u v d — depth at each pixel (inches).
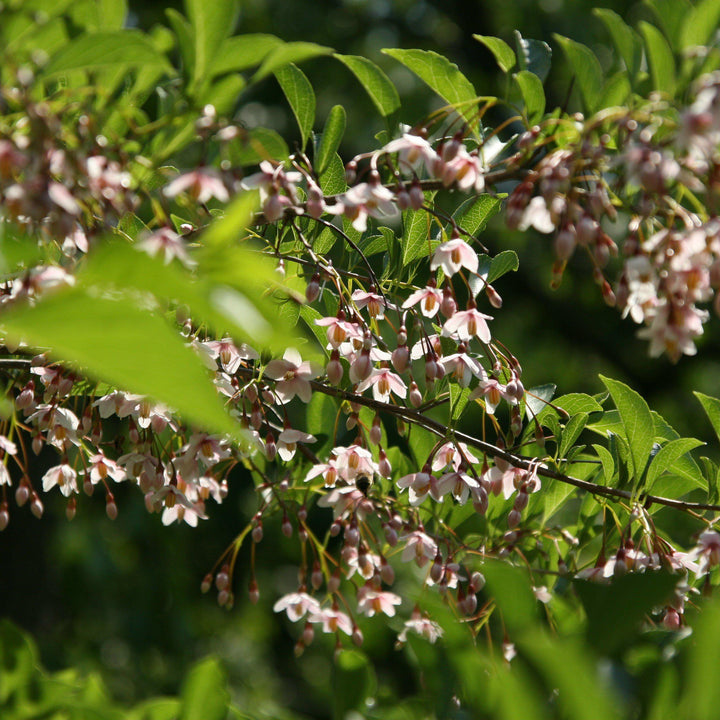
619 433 102.0
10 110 94.8
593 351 236.5
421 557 100.7
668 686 93.0
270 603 245.3
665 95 96.2
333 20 243.3
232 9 95.0
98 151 95.0
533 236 226.8
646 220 96.2
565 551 104.1
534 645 86.8
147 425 99.7
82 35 93.8
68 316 66.0
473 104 98.1
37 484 143.3
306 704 237.3
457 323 99.9
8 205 93.9
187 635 207.9
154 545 203.5
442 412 179.0
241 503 173.2
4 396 101.9
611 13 96.7
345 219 99.8
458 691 95.5
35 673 95.0
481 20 243.1
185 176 95.6
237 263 90.5
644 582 92.6
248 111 205.5
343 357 100.8
